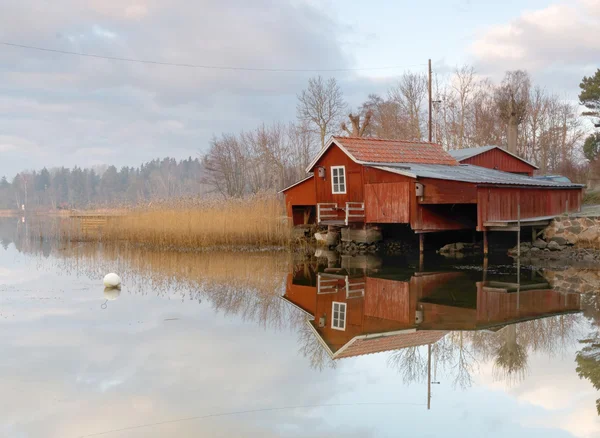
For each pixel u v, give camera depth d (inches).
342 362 388.2
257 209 1128.8
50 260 951.6
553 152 2304.4
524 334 451.5
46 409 305.6
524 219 947.3
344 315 527.5
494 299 584.1
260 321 506.0
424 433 277.0
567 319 497.7
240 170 2369.6
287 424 286.2
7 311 542.9
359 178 1047.6
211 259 964.0
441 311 534.3
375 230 1082.1
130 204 1266.0
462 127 2058.3
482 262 876.6
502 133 2180.1
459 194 896.3
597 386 339.9
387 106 2298.2
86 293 641.6
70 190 5536.4
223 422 287.9
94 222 1337.4
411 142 1176.2
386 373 365.1
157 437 270.7
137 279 742.5
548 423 289.1
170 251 1079.6
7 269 842.8
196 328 478.9
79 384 342.3
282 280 737.0
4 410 305.0
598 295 600.1
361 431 278.5
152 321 503.8
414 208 955.3
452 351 411.8
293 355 402.9
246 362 386.0
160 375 358.6
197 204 1159.6
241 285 698.8
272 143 2332.7
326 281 724.7
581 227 904.3
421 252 947.3
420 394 328.5
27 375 358.6
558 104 2416.3
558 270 776.3
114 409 304.7
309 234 1192.8
